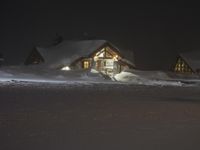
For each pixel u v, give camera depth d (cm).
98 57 6481
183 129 1245
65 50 6912
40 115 1480
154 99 2438
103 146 966
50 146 950
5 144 959
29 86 3362
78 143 991
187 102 2270
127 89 3478
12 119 1355
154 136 1112
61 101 2084
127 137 1088
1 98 2150
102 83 4469
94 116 1509
